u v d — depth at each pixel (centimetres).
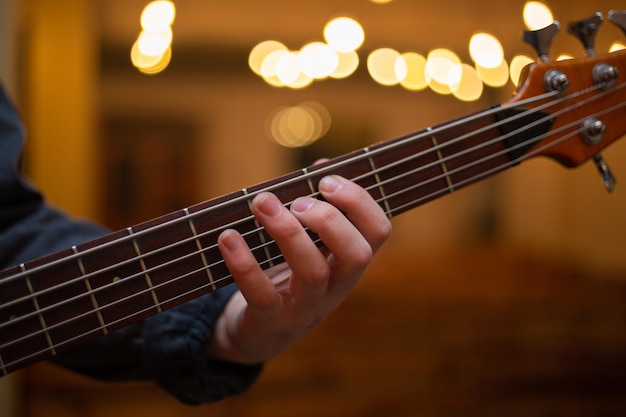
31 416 295
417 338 388
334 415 332
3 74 215
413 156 73
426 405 349
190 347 80
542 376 367
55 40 485
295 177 70
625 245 594
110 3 586
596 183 648
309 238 65
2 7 214
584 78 78
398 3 637
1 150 87
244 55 802
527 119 76
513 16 647
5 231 86
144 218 939
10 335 67
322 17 652
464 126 75
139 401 305
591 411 355
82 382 301
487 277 572
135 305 69
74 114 489
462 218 983
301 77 659
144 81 893
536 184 794
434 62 654
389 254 784
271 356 79
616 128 79
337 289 69
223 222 69
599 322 414
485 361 376
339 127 968
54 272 68
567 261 676
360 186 71
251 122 948
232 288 84
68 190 489
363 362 362
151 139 939
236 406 319
